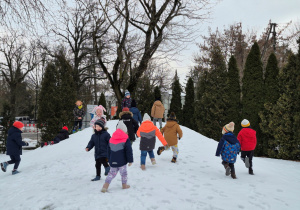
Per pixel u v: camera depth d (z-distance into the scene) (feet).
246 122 21.94
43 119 59.16
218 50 62.95
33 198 14.60
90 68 96.68
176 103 74.90
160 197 14.15
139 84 68.80
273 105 46.39
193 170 20.90
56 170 22.67
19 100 132.87
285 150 42.65
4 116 63.87
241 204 13.70
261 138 48.44
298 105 42.09
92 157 26.71
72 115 60.90
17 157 24.03
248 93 50.78
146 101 68.03
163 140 20.79
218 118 58.65
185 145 32.65
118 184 16.76
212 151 29.17
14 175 23.03
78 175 20.12
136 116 31.76
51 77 60.70
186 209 12.67
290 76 44.57
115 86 55.52
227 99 57.16
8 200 15.05
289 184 19.19
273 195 15.60
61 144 36.37
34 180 19.88
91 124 31.91
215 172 20.86
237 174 21.17
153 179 17.74
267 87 48.14
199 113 63.67
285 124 42.68
